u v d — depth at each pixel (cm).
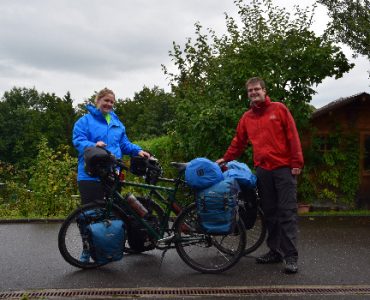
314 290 468
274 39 1065
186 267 541
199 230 513
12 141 7031
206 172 505
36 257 582
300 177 1121
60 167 1049
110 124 573
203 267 525
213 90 1073
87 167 525
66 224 527
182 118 1054
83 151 543
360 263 568
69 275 508
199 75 1245
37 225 810
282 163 536
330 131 1165
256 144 550
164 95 1266
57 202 1004
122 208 548
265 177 546
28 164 6494
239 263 564
